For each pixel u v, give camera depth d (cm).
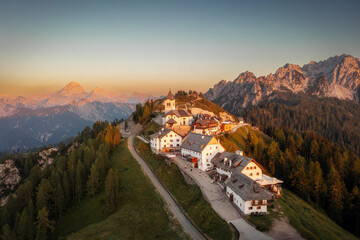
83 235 6600
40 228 7294
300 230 5841
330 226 7219
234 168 8288
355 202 8862
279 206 7125
